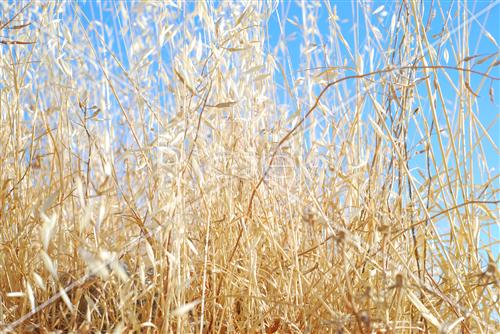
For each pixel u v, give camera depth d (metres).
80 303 1.66
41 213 1.09
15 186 1.68
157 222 1.34
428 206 1.75
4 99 1.95
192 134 1.51
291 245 1.64
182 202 1.46
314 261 1.75
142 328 1.45
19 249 1.61
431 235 1.72
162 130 1.55
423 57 1.63
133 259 1.71
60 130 1.74
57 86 1.74
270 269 1.74
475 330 1.60
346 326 1.47
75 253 1.61
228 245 1.76
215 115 1.74
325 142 1.81
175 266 1.38
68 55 1.83
